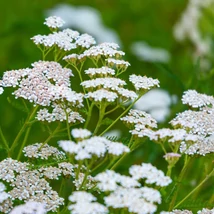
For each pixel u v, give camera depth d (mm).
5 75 1040
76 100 1017
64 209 1017
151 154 1144
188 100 1059
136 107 1274
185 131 1010
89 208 956
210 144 1038
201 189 1139
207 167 1070
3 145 1076
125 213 986
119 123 1337
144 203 964
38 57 1354
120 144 994
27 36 1397
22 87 1032
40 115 1038
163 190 1027
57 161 1028
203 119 1039
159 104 1262
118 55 1057
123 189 972
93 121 1337
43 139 1279
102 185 971
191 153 1033
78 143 987
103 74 1045
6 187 1026
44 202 1009
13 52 1395
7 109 1316
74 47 1073
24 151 1044
